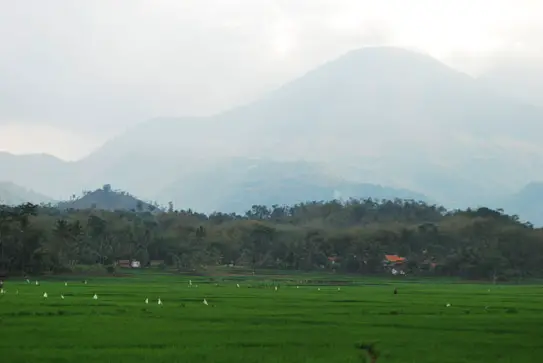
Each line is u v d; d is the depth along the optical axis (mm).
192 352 60344
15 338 66438
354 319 86875
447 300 125688
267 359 57844
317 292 147250
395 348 64250
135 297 119938
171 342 65438
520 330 77875
